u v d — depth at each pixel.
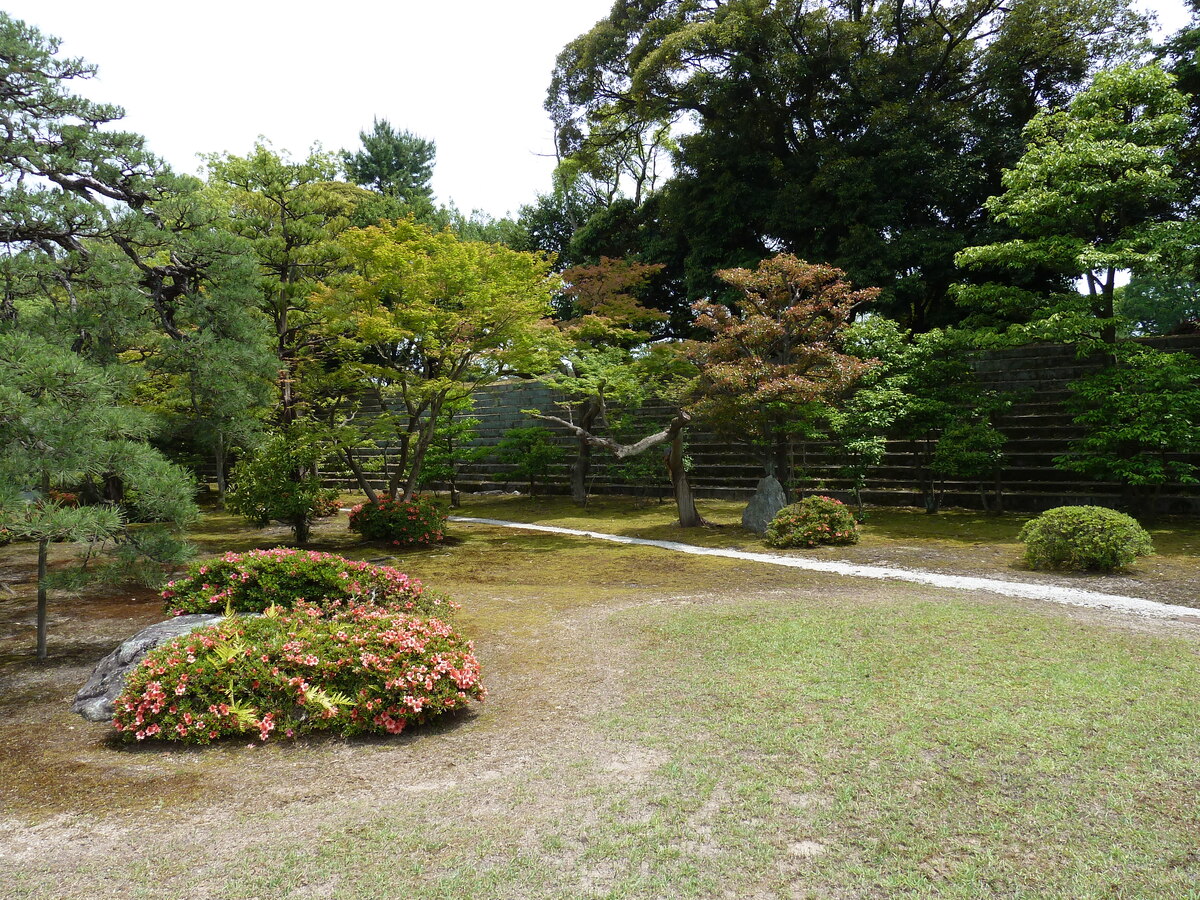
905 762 3.49
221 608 5.91
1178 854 2.68
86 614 7.54
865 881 2.58
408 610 6.51
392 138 31.17
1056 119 11.84
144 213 7.57
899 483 14.95
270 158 14.98
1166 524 10.90
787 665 5.03
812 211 17.19
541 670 5.24
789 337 12.09
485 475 22.53
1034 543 8.39
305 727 4.16
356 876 2.68
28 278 6.86
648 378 15.86
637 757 3.68
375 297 11.76
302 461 12.73
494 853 2.81
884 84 16.94
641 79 18.89
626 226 22.94
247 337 8.32
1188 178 12.74
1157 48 14.62
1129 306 29.00
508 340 12.37
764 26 17.27
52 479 5.38
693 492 17.88
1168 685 4.42
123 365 6.94
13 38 7.14
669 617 6.60
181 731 4.03
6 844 2.98
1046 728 3.82
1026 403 14.21
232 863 2.78
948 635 5.61
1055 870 2.61
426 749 3.92
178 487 5.73
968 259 12.27
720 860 2.73
